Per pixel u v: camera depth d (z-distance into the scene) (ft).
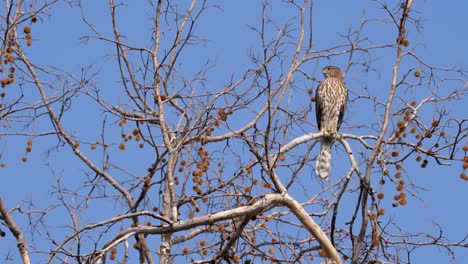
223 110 45.55
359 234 41.93
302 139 46.16
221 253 42.55
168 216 47.39
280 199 41.93
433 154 43.45
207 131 46.19
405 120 44.24
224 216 41.39
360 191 42.27
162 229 41.86
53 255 40.63
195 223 41.52
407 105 44.32
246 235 42.98
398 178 42.88
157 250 46.83
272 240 44.01
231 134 46.91
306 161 45.06
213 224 44.65
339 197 42.16
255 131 44.19
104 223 41.11
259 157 41.83
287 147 45.39
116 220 41.37
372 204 42.11
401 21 44.42
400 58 44.39
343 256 44.16
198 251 43.62
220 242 43.86
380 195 42.16
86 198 46.91
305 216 42.50
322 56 46.09
